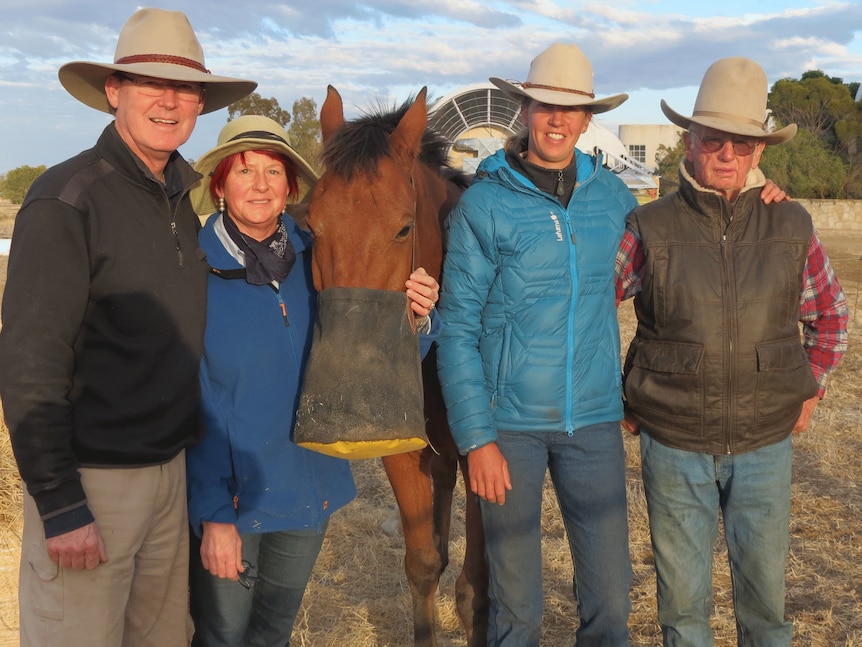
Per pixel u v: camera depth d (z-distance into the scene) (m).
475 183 2.46
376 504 4.73
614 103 2.46
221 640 2.30
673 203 2.45
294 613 2.45
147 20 2.08
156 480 2.08
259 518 2.21
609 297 2.46
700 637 2.53
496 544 2.44
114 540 2.01
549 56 2.41
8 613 2.75
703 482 2.44
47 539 1.88
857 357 8.18
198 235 2.27
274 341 2.24
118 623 2.07
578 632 2.47
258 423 2.22
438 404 2.81
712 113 2.35
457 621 3.45
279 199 2.26
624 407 2.65
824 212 29.42
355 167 2.20
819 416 6.09
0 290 10.71
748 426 2.37
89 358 1.99
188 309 2.10
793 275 2.37
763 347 2.34
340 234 2.16
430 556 2.83
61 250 1.88
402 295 2.18
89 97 2.26
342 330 2.08
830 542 4.03
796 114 35.19
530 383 2.36
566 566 3.84
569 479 2.42
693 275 2.36
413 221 2.27
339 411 2.00
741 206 2.38
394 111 2.64
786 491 2.44
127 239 1.99
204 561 2.14
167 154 2.12
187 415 2.12
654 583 3.65
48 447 1.85
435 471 3.54
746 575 2.47
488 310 2.44
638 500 4.55
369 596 3.63
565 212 2.38
